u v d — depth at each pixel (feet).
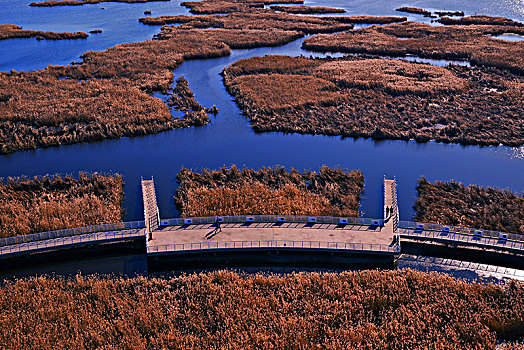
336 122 236.84
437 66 324.19
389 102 260.42
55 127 228.84
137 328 112.88
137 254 141.79
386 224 147.84
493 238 139.33
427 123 235.81
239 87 281.95
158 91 281.95
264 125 233.14
